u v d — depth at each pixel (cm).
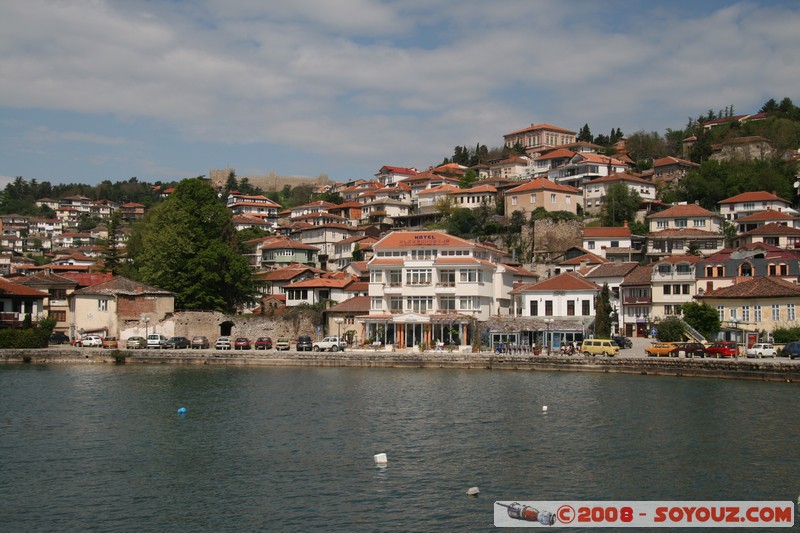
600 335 10944
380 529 3488
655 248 15675
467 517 3653
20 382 8300
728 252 13438
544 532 3494
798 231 14488
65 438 5284
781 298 10094
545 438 5234
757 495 3984
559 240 17050
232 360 10506
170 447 5016
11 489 4066
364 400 6919
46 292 13112
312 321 12794
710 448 4909
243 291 13550
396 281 12319
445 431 5484
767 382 8056
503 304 13000
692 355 9588
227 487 4103
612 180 18962
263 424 5778
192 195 13325
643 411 6244
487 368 9806
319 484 4156
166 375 9106
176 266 12938
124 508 3772
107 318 12275
